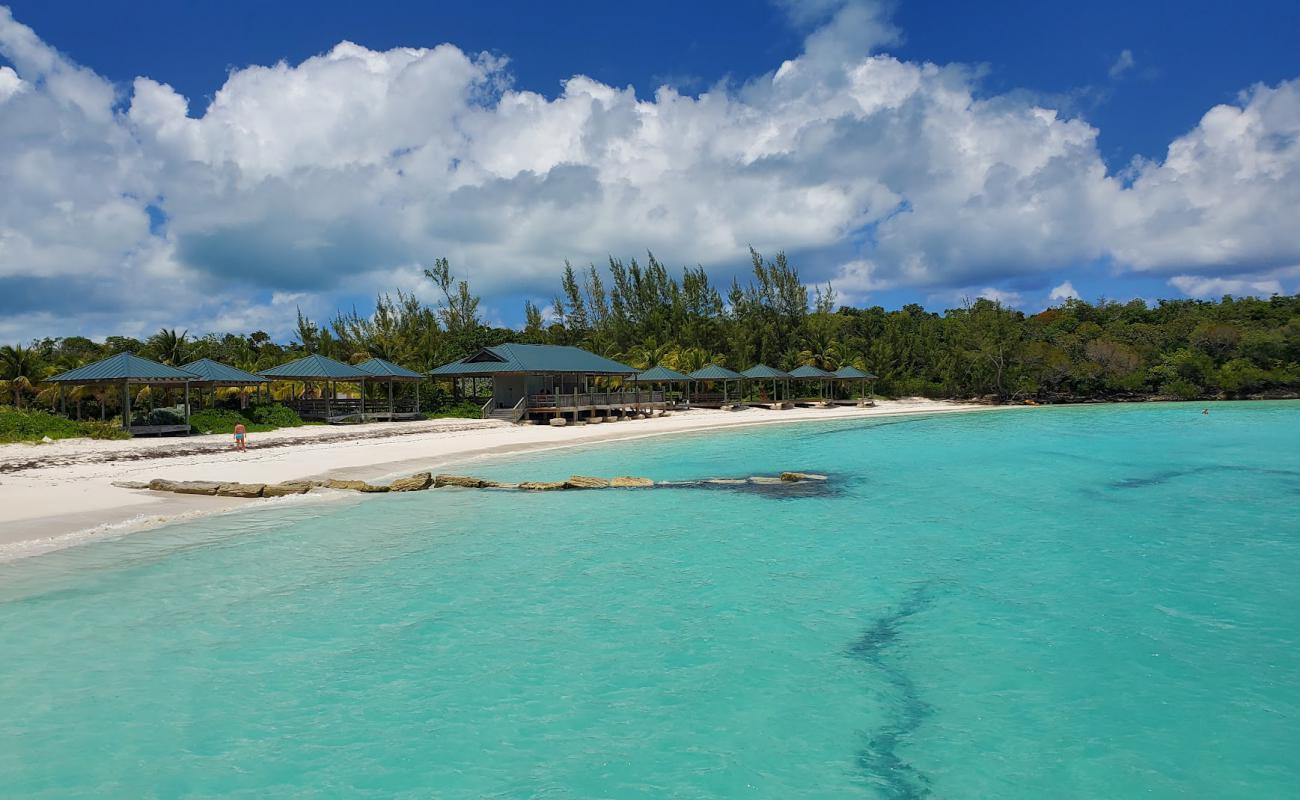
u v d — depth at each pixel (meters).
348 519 19.73
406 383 57.66
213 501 22.23
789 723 8.48
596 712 8.75
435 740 8.13
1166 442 36.81
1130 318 97.62
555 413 51.00
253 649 10.64
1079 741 8.04
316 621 11.77
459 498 22.95
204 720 8.59
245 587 13.51
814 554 15.69
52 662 10.19
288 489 23.55
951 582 13.59
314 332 77.25
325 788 7.24
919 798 7.01
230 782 7.34
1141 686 9.30
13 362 44.94
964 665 9.98
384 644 10.82
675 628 11.41
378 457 32.84
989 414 61.06
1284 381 72.56
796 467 29.64
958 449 35.22
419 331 79.06
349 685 9.48
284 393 57.75
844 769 7.54
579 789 7.20
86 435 34.62
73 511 19.94
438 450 35.75
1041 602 12.43
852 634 11.11
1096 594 12.80
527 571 14.55
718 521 19.25
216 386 46.47
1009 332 80.25
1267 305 89.81
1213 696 9.02
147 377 37.16
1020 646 10.59
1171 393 74.62
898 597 12.76
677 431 47.25
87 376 36.25
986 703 8.92
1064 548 15.94
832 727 8.38
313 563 15.19
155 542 17.00
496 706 8.92
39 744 8.04
